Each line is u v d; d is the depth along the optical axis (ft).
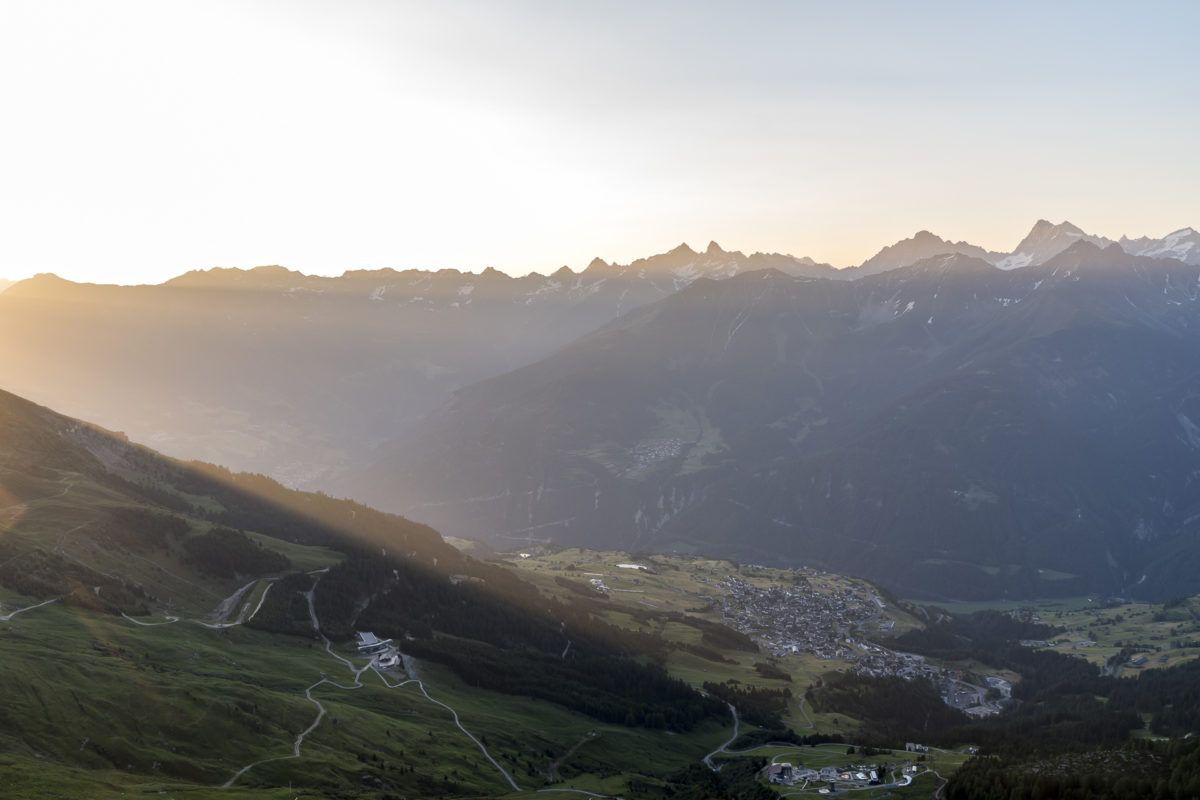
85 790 565.94
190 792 606.14
